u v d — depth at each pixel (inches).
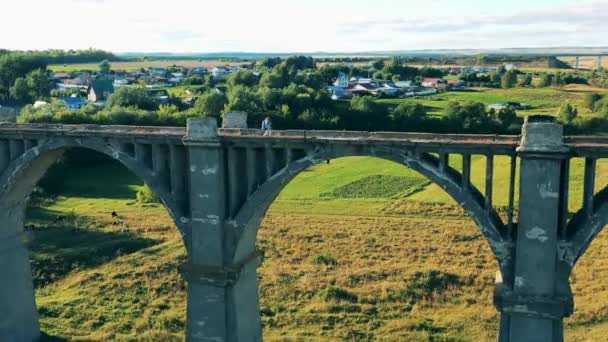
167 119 3496.6
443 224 2036.2
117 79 7869.1
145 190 2485.2
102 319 1304.1
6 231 1158.3
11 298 1167.0
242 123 1060.5
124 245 1815.9
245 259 1012.5
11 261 1168.2
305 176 3009.4
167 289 1460.4
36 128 1098.7
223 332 994.1
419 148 845.2
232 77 6412.4
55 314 1331.2
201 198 966.4
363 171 3053.6
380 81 7687.0
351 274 1518.2
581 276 1510.8
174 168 992.9
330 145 890.7
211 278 979.9
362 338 1193.4
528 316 824.9
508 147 799.7
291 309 1332.4
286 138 904.3
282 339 1190.3
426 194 2491.4
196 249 991.0
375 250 1752.0
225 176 969.5
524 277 815.7
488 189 824.9
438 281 1451.8
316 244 1831.9
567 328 1220.5
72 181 2910.9
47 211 2315.5
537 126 771.4
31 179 1157.1
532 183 789.2
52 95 5703.7
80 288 1485.0
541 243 799.1
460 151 825.5
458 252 1706.4
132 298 1409.9
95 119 3189.0
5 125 1141.1
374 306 1333.7
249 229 992.9
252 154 946.7
